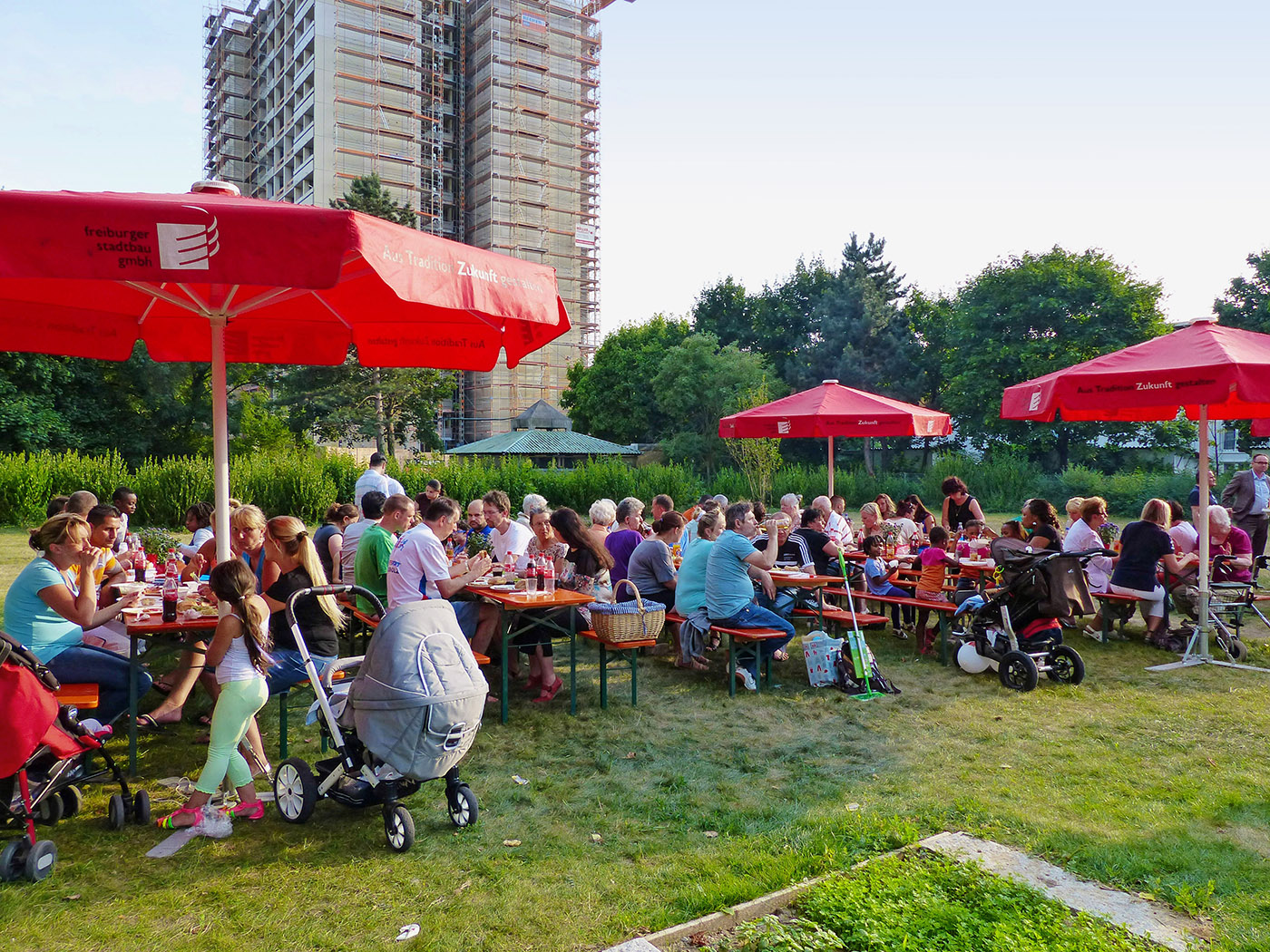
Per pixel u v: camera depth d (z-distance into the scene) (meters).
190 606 6.14
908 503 12.98
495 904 3.93
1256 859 4.30
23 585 5.32
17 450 36.03
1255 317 39.38
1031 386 8.67
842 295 59.22
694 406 57.34
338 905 3.92
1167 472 35.16
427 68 96.12
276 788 4.89
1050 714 6.90
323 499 26.17
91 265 3.37
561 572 8.01
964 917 3.64
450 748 4.43
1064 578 7.66
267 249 3.53
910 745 6.17
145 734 6.25
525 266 4.84
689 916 3.79
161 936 3.65
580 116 104.12
